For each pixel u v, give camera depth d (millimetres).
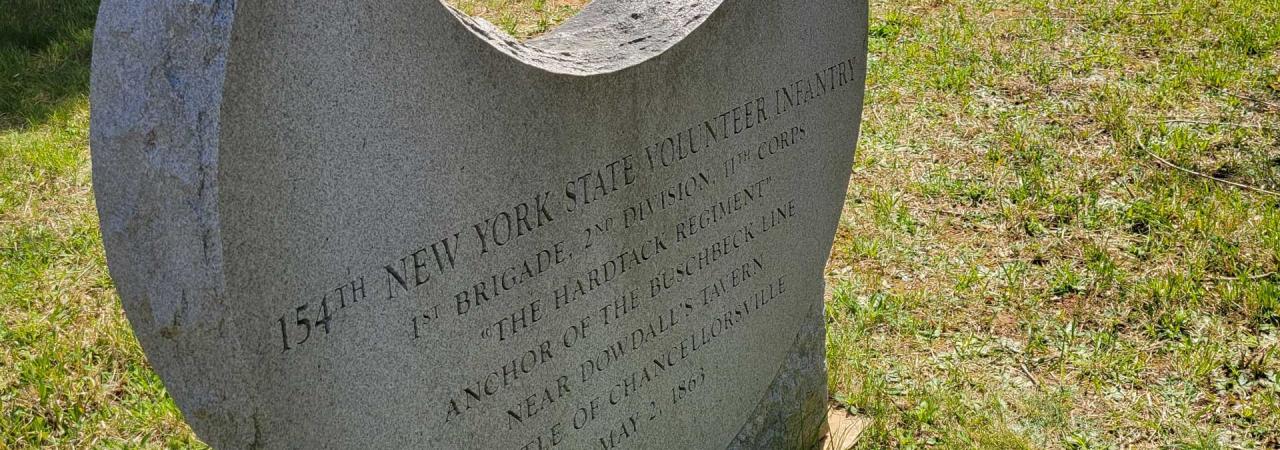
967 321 5016
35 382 4473
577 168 3082
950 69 7781
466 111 2730
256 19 2242
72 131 6742
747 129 3594
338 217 2525
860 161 6516
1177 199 5945
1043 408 4383
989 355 4789
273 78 2303
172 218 2291
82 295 5059
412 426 2910
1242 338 4832
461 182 2779
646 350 3561
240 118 2262
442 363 2918
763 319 4000
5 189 6020
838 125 3969
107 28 2256
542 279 3111
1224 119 6953
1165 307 5039
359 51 2455
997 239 5703
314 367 2604
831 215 4121
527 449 3283
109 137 2283
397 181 2627
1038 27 8570
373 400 2775
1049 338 4883
